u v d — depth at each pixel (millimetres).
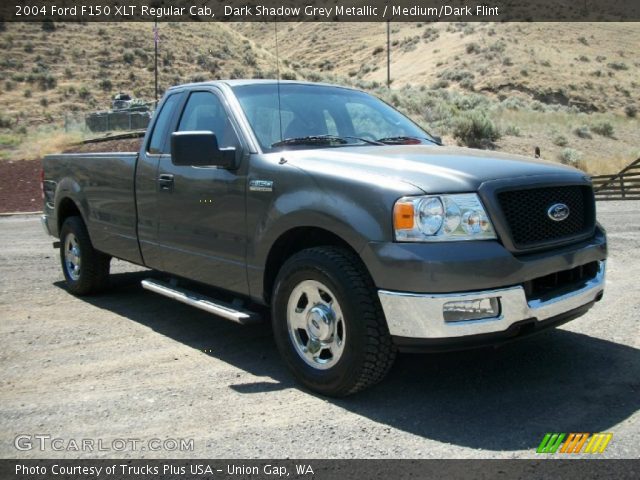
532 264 3654
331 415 3725
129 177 5574
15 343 5117
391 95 36844
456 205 3551
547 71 56375
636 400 3840
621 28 74125
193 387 4184
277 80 5281
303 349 4105
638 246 9102
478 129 28406
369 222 3637
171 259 5199
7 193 18078
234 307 4559
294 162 4172
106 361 4695
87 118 33656
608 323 5414
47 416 3770
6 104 48812
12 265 8570
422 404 3855
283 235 4168
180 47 65062
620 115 49750
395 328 3574
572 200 4133
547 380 4195
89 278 6535
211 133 4355
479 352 4773
